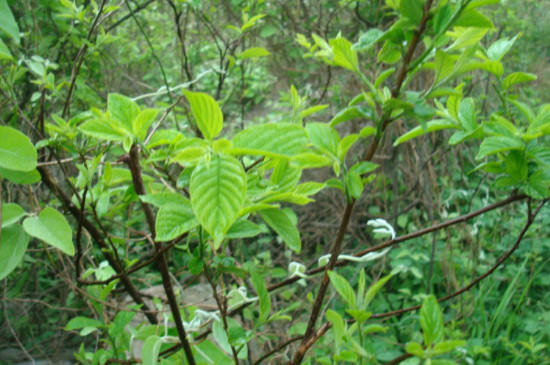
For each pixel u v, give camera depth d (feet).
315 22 12.87
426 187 11.05
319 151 2.40
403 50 2.23
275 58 14.44
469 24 2.10
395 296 10.75
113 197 6.34
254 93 15.44
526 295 10.37
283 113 12.58
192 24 12.30
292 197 2.57
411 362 2.15
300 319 9.75
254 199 2.67
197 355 3.86
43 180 3.94
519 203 11.56
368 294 2.38
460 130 3.30
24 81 6.99
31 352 8.80
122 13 11.42
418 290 11.39
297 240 2.57
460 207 12.31
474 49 2.27
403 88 2.22
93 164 3.29
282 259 12.37
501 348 9.20
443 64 2.29
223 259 2.77
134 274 8.24
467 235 10.21
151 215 2.95
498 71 3.51
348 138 2.33
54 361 8.38
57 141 3.30
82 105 9.34
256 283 2.84
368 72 11.82
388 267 12.03
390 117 2.29
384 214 12.74
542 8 17.97
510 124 3.36
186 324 3.59
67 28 7.82
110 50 10.75
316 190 2.90
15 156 2.36
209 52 13.88
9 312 8.89
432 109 2.18
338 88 12.92
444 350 1.88
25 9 7.36
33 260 7.93
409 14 2.13
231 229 2.59
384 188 12.07
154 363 3.22
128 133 2.43
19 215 2.55
